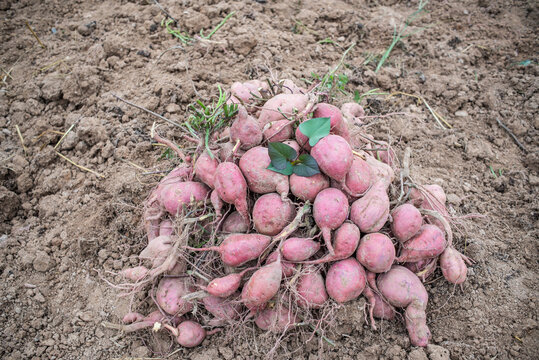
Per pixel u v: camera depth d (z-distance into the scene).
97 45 1.18
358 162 0.72
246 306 0.72
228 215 0.77
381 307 0.74
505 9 1.34
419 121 1.09
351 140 0.78
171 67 1.14
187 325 0.75
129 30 1.25
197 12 1.27
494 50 1.23
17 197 0.98
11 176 1.02
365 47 1.27
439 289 0.80
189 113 1.07
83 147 1.04
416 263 0.76
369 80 1.17
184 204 0.75
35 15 1.34
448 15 1.35
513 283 0.83
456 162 1.02
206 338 0.78
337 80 0.95
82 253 0.90
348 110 0.91
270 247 0.70
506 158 1.03
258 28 1.25
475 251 0.85
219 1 1.33
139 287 0.77
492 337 0.77
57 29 1.29
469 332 0.77
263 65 1.16
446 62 1.22
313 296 0.70
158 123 1.06
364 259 0.69
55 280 0.88
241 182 0.69
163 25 1.25
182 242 0.73
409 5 1.41
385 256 0.68
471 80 1.17
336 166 0.67
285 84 0.92
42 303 0.85
